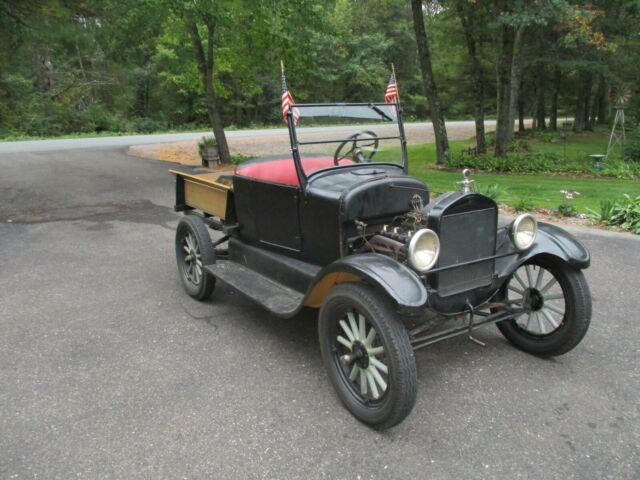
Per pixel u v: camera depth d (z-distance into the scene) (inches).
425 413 118.5
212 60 569.3
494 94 1135.6
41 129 1266.0
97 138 1000.2
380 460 103.0
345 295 112.5
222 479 98.0
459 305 128.3
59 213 328.2
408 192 142.4
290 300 142.4
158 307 179.8
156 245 255.8
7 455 104.4
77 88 1392.7
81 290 195.6
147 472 99.7
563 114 2080.5
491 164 594.2
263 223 162.9
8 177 472.7
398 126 163.3
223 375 134.9
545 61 901.2
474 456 104.2
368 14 1657.2
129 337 156.7
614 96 899.4
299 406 121.2
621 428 113.0
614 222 289.7
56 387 129.0
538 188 428.8
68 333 159.2
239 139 926.4
